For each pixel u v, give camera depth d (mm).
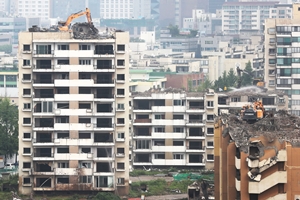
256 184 126000
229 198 137625
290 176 125500
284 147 126312
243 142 131625
